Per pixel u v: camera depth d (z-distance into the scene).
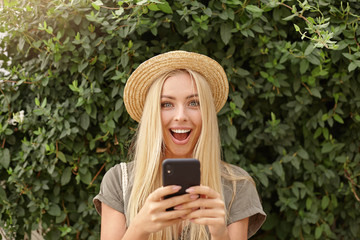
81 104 2.04
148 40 2.20
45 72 2.19
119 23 2.05
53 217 2.28
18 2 2.15
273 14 2.08
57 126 2.09
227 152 2.17
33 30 2.15
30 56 2.33
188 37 1.99
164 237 1.37
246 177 1.48
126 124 2.18
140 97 1.49
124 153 2.20
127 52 2.03
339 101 2.23
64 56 2.10
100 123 2.15
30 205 2.18
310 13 2.08
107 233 1.37
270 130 2.20
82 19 2.06
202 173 1.35
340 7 2.09
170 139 1.36
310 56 2.00
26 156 2.15
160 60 1.35
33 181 2.20
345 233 2.38
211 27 2.08
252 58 2.22
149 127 1.35
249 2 2.03
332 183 2.31
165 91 1.33
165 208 1.08
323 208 2.29
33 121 2.18
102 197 1.40
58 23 2.08
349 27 2.01
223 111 2.12
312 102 2.28
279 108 2.33
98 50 2.09
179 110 1.32
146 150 1.36
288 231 2.38
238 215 1.39
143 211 1.11
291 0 1.98
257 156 2.40
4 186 2.36
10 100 2.27
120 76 2.03
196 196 1.10
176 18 2.05
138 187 1.36
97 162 2.19
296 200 2.24
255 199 1.45
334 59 2.06
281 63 2.20
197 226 1.36
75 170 2.18
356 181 2.29
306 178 2.27
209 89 1.37
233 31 2.01
